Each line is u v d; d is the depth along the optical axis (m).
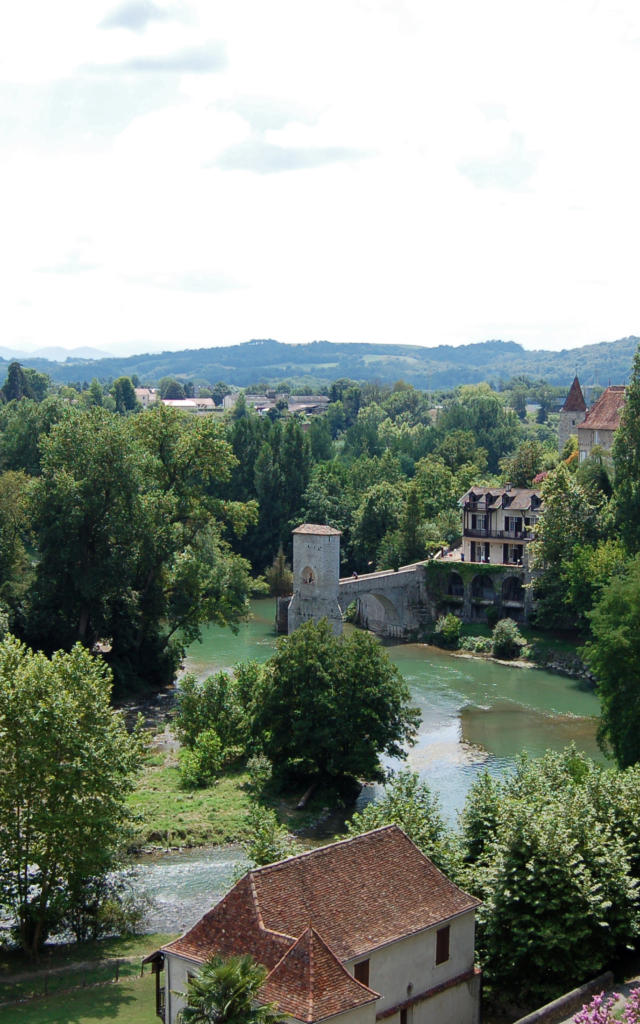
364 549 162.12
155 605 106.94
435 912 40.59
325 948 35.47
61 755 51.16
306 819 70.38
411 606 137.12
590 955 43.25
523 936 42.69
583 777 53.16
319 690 75.19
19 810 50.81
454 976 41.38
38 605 101.44
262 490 175.62
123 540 100.56
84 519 100.06
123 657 105.00
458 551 148.38
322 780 75.88
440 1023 40.41
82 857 50.62
